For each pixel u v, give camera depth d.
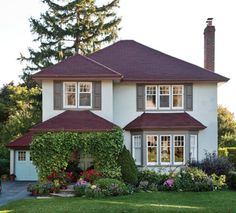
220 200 21.03
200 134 31.27
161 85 31.58
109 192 22.92
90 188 23.06
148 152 30.11
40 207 19.08
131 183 26.00
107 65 32.88
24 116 44.31
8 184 31.92
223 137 48.59
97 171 26.28
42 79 29.61
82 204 19.61
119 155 26.84
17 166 35.53
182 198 21.81
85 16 47.53
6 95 53.25
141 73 31.77
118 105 31.34
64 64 30.41
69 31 46.75
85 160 31.00
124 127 31.02
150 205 19.08
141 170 28.08
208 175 28.00
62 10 47.34
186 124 30.11
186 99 31.52
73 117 28.92
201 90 31.67
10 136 42.19
